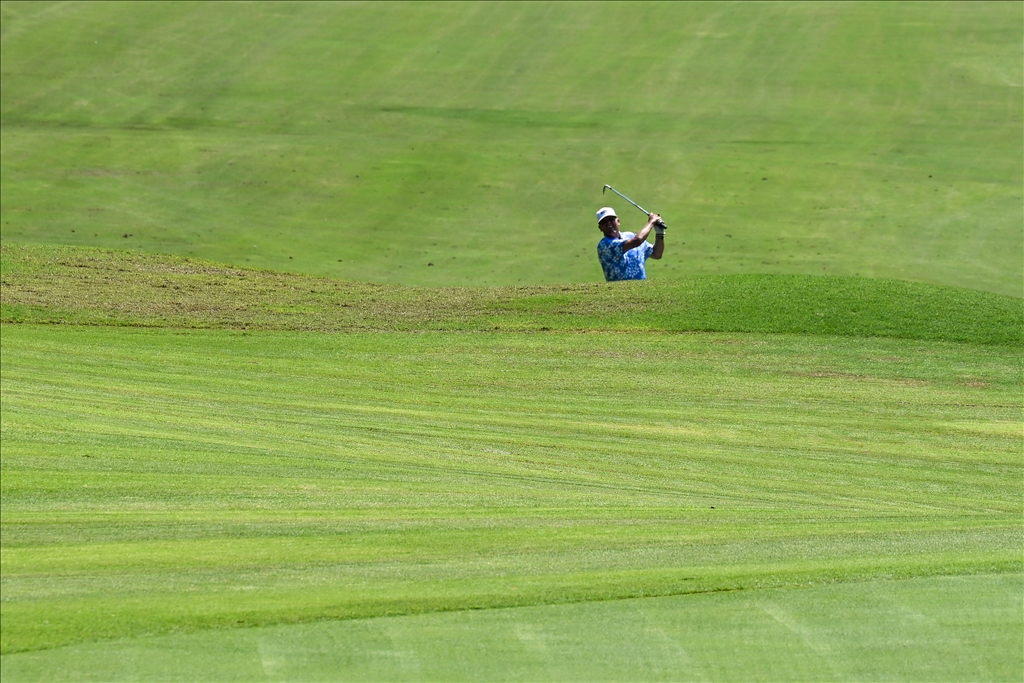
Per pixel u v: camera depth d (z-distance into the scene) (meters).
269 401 49.00
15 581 26.52
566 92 165.25
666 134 149.00
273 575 27.23
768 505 36.28
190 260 79.25
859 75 170.25
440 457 41.31
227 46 183.38
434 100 162.50
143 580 26.72
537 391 51.22
